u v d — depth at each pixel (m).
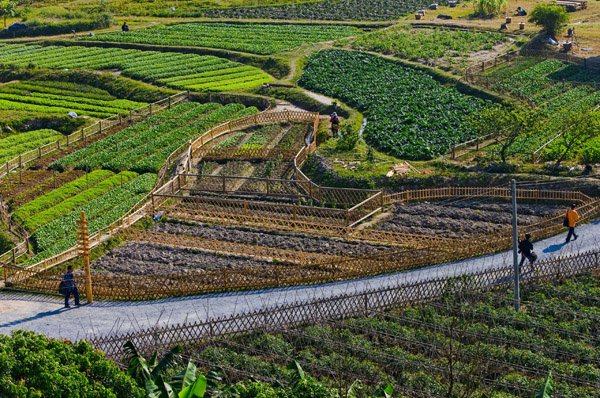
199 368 39.19
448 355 35.38
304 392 33.75
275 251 56.50
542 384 36.81
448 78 103.06
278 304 47.22
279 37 130.50
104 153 82.75
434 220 62.09
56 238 63.34
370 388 36.59
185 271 55.00
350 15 145.25
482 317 42.72
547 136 80.75
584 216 58.72
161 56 122.75
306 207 63.06
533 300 45.47
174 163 79.06
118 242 61.25
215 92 103.44
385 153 78.81
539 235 56.19
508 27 127.88
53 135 91.62
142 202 68.75
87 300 49.72
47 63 119.12
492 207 64.12
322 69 109.62
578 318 43.59
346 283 50.25
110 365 35.16
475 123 74.75
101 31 138.38
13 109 99.69
